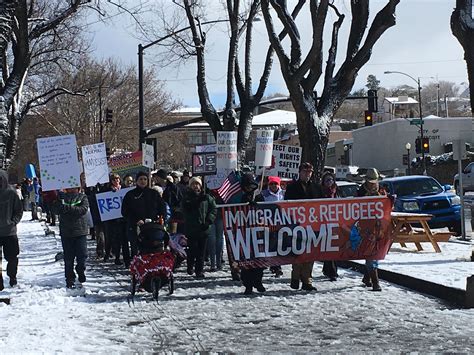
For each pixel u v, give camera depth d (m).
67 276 12.07
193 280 13.05
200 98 22.39
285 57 16.62
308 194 11.85
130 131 61.56
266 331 8.39
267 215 11.51
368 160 71.31
